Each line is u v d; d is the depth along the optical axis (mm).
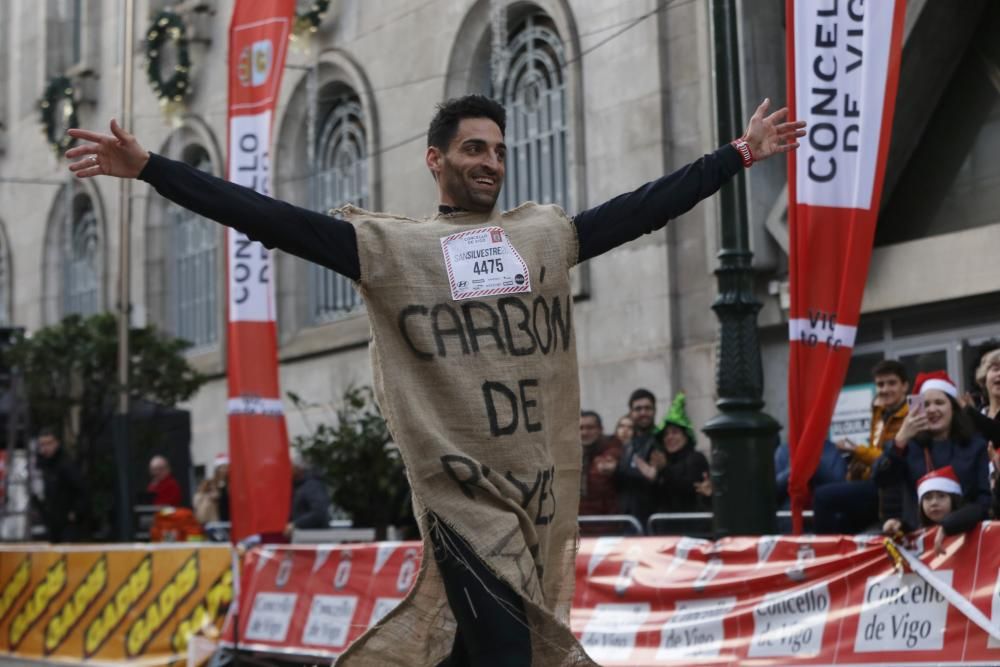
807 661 7848
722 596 8406
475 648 4363
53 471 17609
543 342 4586
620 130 16766
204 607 12148
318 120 22797
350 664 4602
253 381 12062
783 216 14797
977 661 7141
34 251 30203
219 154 24484
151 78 25609
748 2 15289
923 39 14500
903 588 7543
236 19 12758
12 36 31688
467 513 4406
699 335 15875
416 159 20109
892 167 15211
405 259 4520
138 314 23453
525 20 18812
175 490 17875
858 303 8547
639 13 16500
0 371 21031
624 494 11109
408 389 4477
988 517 7508
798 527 8758
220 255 24734
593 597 9086
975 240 13742
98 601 13414
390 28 20688
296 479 14594
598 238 4680
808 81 8602
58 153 28656
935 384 7973
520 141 18859
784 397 15328
